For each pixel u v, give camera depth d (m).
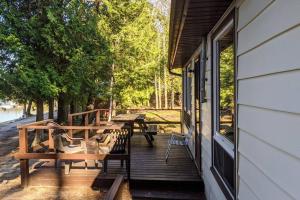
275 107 1.53
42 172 5.16
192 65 6.27
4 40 8.85
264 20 1.70
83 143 5.25
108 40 11.95
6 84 8.97
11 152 8.27
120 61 12.85
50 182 4.92
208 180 4.04
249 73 2.01
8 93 9.38
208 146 4.05
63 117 11.72
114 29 13.12
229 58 2.96
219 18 3.05
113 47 12.53
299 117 1.26
